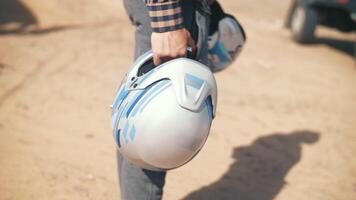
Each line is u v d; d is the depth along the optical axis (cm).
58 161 313
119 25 700
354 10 747
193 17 182
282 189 308
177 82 166
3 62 480
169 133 167
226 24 225
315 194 309
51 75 466
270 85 533
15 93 414
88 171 304
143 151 171
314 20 798
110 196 278
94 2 794
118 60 538
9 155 313
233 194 293
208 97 175
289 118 438
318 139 397
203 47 187
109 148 339
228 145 361
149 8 168
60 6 724
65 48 556
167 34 168
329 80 601
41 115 380
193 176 309
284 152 363
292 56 708
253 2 1255
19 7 679
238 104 454
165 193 284
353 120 458
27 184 282
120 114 176
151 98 168
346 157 370
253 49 699
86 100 418
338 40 920
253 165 335
